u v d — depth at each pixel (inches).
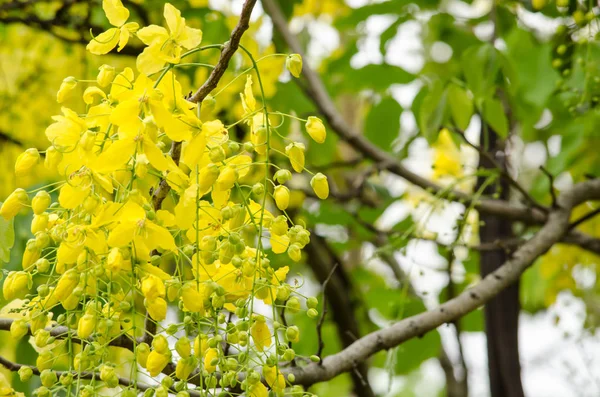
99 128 59.9
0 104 92.7
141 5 89.2
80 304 61.8
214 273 60.5
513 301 79.7
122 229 58.7
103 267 59.2
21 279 59.7
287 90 91.2
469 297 73.0
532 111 92.4
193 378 63.7
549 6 90.0
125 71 59.6
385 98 101.6
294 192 99.6
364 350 70.1
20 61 93.2
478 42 97.7
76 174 58.9
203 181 59.1
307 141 102.2
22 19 86.7
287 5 100.9
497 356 79.0
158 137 60.6
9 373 75.0
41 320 60.0
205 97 60.7
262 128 60.0
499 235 85.6
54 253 62.6
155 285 58.9
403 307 76.9
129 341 64.7
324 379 69.0
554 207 78.5
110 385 58.8
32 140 93.1
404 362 85.6
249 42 84.0
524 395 78.4
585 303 93.7
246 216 60.8
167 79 59.3
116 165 58.6
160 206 60.8
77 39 93.7
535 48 87.7
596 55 75.7
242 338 59.8
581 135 91.3
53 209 60.2
